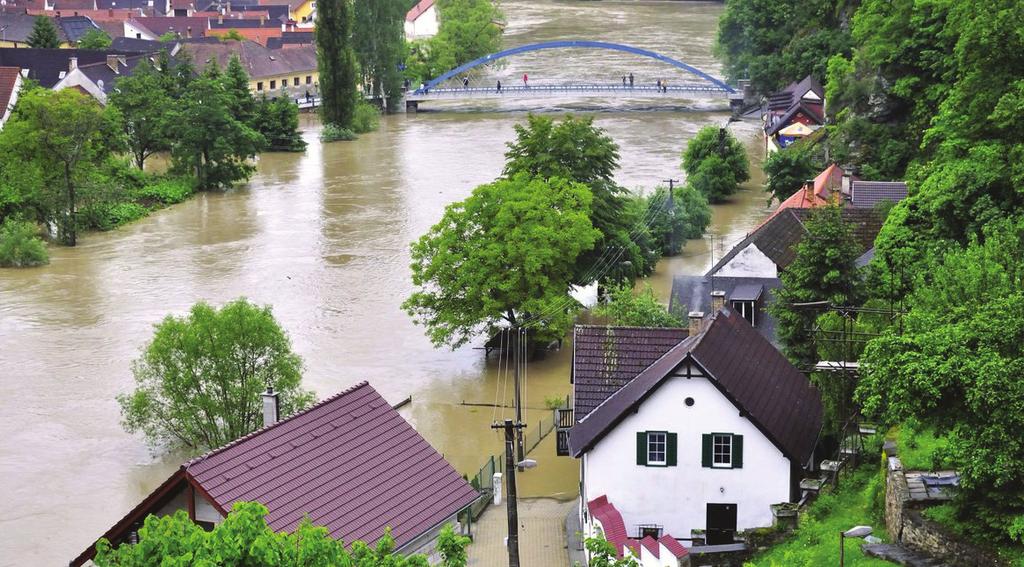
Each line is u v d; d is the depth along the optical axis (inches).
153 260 4178.2
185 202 5123.0
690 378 1959.9
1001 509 1565.0
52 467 2566.4
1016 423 1525.6
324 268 4008.4
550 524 2193.7
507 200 3046.3
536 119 3449.8
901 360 1594.5
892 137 4325.8
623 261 3324.3
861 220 3161.9
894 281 2338.8
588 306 3501.5
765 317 2746.1
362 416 1875.0
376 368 3107.8
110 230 4643.2
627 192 3555.6
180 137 5364.2
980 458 1533.0
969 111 2940.5
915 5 4197.8
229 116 5374.0
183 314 3543.3
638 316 2775.6
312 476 1731.1
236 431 2518.5
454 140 6358.3
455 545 1333.7
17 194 4500.5
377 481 1785.2
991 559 1546.5
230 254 4227.4
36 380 3031.5
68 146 4579.2
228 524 1192.2
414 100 7450.8
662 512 2007.9
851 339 2201.0
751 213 4655.5
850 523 1825.8
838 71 4845.0
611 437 1993.1
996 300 1685.5
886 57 4345.5
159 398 2674.7
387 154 6058.1
